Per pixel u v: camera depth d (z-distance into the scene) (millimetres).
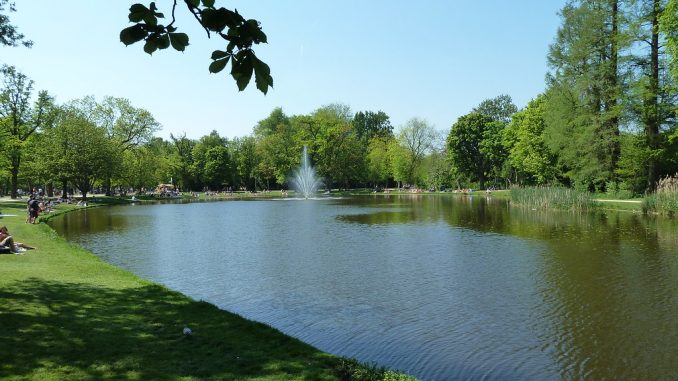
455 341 8828
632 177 39406
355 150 88438
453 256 17547
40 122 54031
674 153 35688
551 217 31766
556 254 17438
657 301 11086
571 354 8141
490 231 24953
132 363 6082
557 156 51719
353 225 29094
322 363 6379
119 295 10062
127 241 22406
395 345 8664
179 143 104750
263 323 9047
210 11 3824
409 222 30500
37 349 6477
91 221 33000
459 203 51844
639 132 37969
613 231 23312
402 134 90812
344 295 12172
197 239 23016
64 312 8445
